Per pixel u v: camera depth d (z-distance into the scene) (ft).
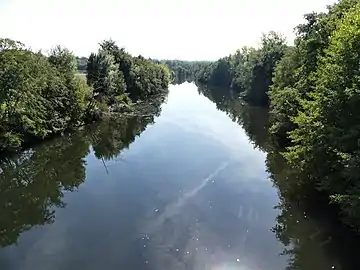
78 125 163.84
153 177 94.38
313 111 65.51
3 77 111.75
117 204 76.54
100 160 114.42
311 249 56.03
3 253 57.21
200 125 172.35
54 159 117.08
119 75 240.12
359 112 53.11
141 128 168.14
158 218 68.80
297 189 81.56
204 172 97.55
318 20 119.65
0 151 112.88
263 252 55.52
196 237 60.70
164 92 363.56
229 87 424.87
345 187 55.26
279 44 241.14
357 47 55.21
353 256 53.06
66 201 80.07
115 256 54.70
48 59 171.42
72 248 57.72
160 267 51.47
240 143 132.77
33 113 127.65
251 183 88.12
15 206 80.02
